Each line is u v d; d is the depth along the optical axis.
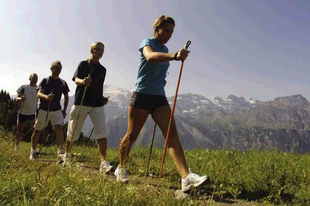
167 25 4.68
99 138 6.61
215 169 5.88
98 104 6.88
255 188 4.90
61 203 2.85
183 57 4.05
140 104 4.81
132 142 4.91
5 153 5.45
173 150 4.54
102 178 3.89
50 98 8.22
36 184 3.31
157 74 4.78
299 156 8.52
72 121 6.90
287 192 4.77
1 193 2.97
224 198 4.38
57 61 8.89
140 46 4.74
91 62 6.97
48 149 11.17
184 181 4.27
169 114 4.77
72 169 4.15
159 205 3.29
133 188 3.46
